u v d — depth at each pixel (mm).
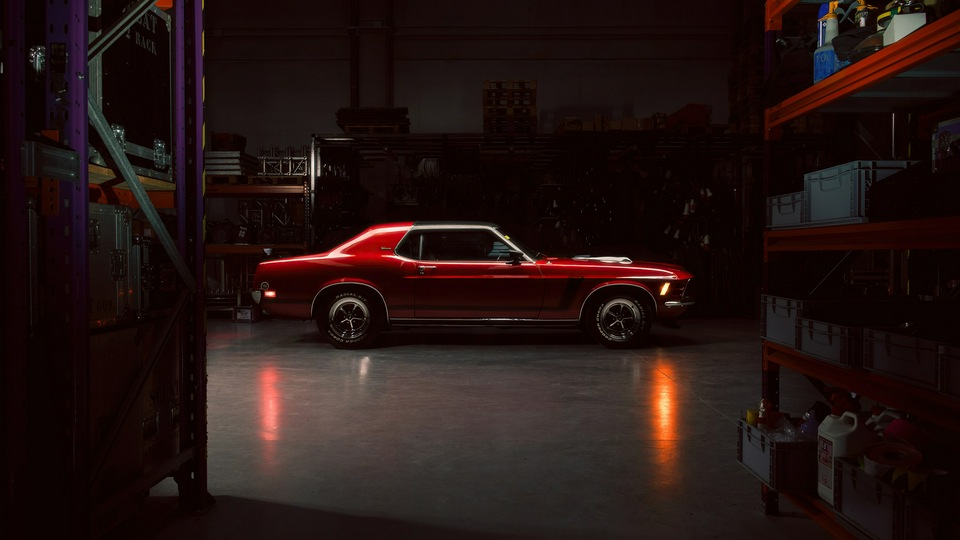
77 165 2129
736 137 11383
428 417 4672
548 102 13750
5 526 1978
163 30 2979
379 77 13570
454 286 7715
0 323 1956
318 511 2973
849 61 2416
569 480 3379
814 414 2787
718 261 11594
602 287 7719
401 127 11719
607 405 5031
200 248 3006
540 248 12969
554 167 13008
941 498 1902
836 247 2574
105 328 2557
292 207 12648
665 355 7445
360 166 13398
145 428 2736
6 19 1908
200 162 3000
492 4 13680
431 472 3502
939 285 3463
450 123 13750
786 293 3104
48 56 2096
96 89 2447
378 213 13695
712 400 5211
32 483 2125
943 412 1892
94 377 2398
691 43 13680
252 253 11953
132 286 2654
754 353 7602
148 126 2830
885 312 2439
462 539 2686
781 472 2674
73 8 2098
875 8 2527
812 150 12023
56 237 2098
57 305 2109
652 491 3227
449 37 13695
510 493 3195
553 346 8156
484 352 7680
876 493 2113
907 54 2037
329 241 11344
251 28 13727
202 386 3000
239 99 13805
